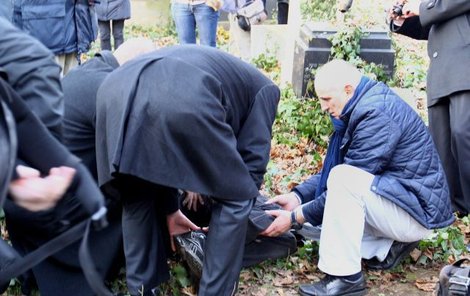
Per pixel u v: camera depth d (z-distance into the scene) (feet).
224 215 10.01
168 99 9.30
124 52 11.26
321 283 11.46
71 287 10.69
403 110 11.41
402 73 22.16
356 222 11.18
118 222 11.04
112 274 11.39
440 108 13.32
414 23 14.16
